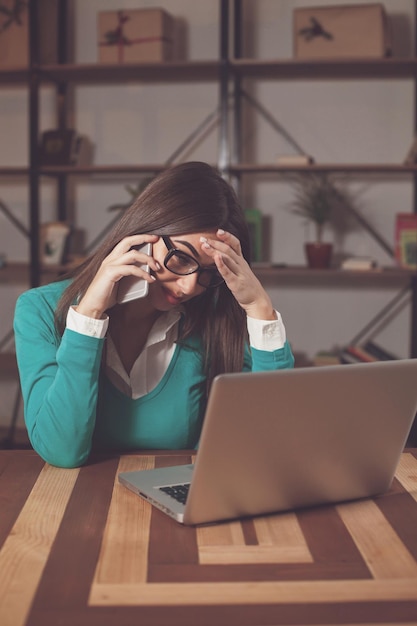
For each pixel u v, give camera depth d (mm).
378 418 1114
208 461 996
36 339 1423
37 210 3555
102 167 3516
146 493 1130
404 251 3449
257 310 1431
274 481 1064
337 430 1083
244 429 1002
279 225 3773
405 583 865
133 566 900
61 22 3748
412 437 2682
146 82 3797
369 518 1083
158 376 1519
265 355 1437
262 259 3783
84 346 1288
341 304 3762
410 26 3604
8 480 1222
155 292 1405
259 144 3750
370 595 833
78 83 3832
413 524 1060
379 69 3477
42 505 1105
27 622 760
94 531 1009
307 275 3762
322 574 887
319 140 3703
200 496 1015
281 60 3361
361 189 3701
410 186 3666
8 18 3559
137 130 3824
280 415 1024
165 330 1503
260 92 3723
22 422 3939
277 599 820
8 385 3930
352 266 3467
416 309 3596
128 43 3480
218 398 963
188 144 3799
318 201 3539
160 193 1344
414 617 782
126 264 1316
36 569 886
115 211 3869
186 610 792
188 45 3746
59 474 1259
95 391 1300
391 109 3648
